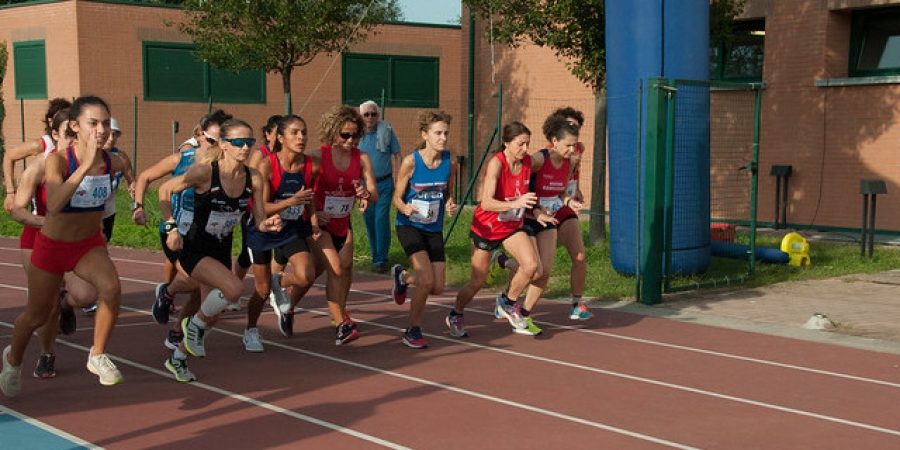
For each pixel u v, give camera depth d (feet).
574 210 26.61
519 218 25.03
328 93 86.22
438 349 24.61
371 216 39.01
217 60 62.59
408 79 90.07
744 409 19.24
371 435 17.06
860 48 51.80
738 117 55.83
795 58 53.01
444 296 33.24
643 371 22.40
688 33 34.42
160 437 16.74
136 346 24.32
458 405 19.20
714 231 40.22
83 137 17.52
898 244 47.39
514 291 25.67
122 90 78.02
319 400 19.43
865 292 34.19
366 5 63.72
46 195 17.76
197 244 20.25
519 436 17.13
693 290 34.35
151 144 79.05
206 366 22.33
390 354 23.93
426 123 23.76
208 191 19.75
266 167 22.29
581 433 17.38
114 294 18.35
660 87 30.81
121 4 77.46
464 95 74.02
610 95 36.09
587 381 21.36
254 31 60.13
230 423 17.69
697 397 20.13
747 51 56.18
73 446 16.15
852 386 21.30
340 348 24.56
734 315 29.73
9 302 31.01
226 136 19.65
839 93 51.31
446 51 91.76
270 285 23.62
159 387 20.29
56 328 20.62
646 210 31.40
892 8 49.93
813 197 52.75
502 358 23.59
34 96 80.84
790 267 39.42
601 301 32.22
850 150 51.06
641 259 34.12
